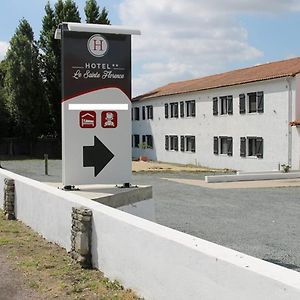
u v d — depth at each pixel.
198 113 40.28
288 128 30.22
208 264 4.50
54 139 53.38
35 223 10.30
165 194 20.08
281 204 17.08
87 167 11.21
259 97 32.66
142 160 47.84
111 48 11.20
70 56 10.97
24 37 52.59
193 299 4.74
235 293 4.14
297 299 3.50
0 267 7.52
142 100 50.31
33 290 6.41
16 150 53.44
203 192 20.94
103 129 11.27
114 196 10.24
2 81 58.97
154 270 5.48
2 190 13.63
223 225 12.71
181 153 43.09
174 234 5.36
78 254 7.42
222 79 39.78
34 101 52.28
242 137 34.59
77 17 54.59
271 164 31.75
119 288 6.27
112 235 6.59
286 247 10.03
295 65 32.56
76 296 6.09
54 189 9.70
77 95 11.06
